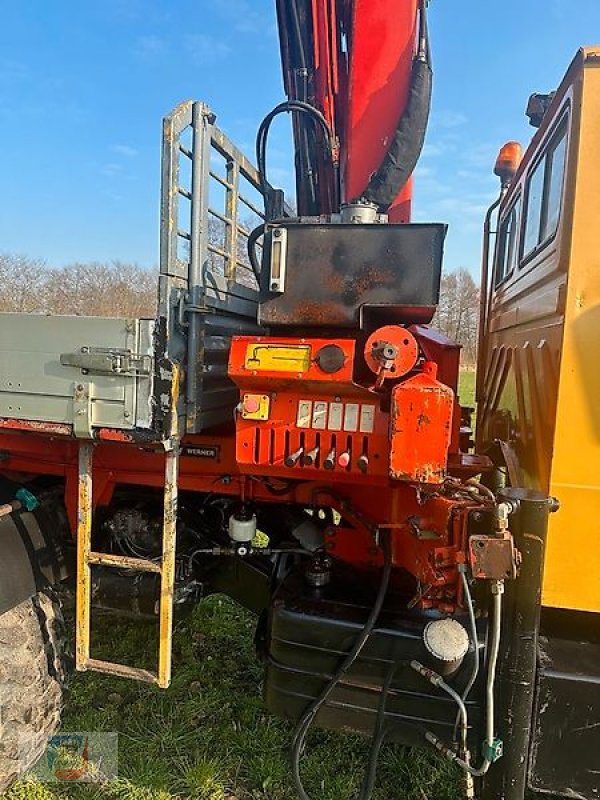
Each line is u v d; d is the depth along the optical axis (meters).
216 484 2.59
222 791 2.43
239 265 3.10
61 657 2.47
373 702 2.08
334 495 2.42
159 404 2.12
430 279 1.99
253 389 2.14
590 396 1.78
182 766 2.54
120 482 2.70
